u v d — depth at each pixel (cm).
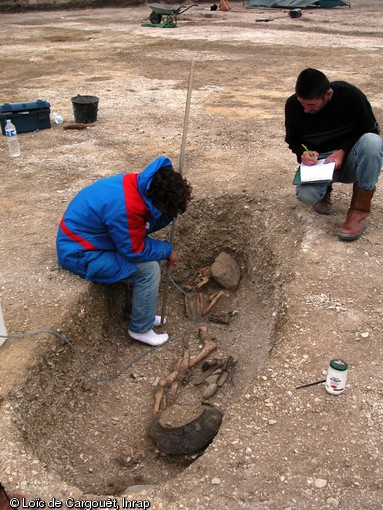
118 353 383
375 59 1218
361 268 388
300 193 421
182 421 294
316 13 2255
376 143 379
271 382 288
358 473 236
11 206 498
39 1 2384
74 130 733
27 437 273
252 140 672
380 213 468
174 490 231
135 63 1215
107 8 2511
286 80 1021
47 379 309
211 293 475
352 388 281
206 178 546
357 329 328
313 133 405
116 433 318
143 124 750
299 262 398
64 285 367
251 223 489
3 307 346
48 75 1089
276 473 237
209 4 2672
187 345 402
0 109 702
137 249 343
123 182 338
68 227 355
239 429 260
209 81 1022
